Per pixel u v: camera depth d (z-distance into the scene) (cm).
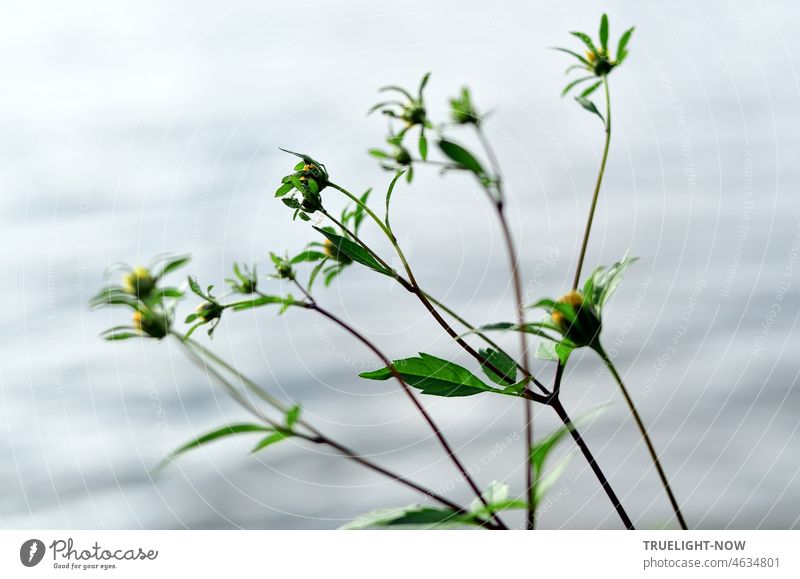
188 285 82
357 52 113
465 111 90
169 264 82
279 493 105
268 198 96
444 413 106
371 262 81
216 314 82
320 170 81
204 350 81
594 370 109
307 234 87
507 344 83
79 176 135
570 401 102
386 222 81
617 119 139
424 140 88
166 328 81
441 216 99
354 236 81
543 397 81
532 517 78
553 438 77
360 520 78
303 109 107
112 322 86
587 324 80
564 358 81
